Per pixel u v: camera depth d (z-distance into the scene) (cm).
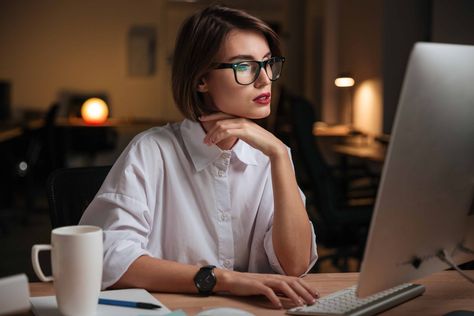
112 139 766
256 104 130
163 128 144
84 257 95
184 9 858
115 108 863
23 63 851
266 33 131
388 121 554
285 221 132
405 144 88
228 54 128
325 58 684
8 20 845
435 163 94
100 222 129
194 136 138
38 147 600
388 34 546
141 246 129
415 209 95
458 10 454
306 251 133
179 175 138
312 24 793
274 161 132
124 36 860
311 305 108
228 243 139
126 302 104
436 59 87
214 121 136
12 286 88
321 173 353
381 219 90
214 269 117
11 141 654
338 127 642
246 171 142
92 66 858
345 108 654
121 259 119
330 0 676
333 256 362
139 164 134
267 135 133
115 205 129
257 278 115
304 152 354
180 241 136
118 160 137
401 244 96
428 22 516
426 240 101
